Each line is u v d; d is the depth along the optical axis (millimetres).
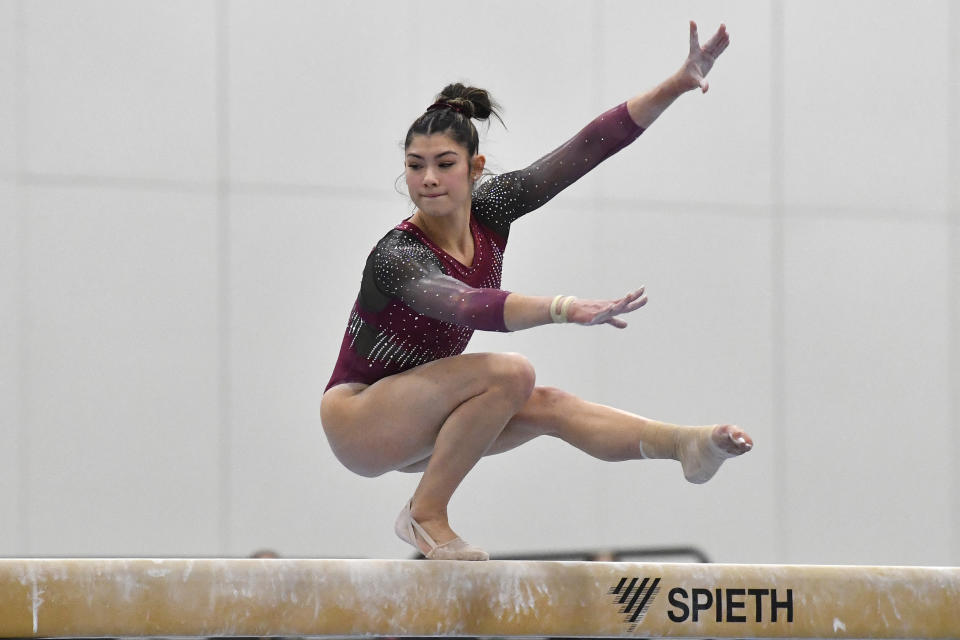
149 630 11094
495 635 11594
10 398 26391
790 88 30797
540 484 28922
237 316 27688
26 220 26719
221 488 27297
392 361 12516
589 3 29625
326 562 11445
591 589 11789
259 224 27891
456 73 28922
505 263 28891
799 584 12094
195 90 27719
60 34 27094
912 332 31234
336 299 28219
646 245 29719
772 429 30188
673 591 11914
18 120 26797
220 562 11289
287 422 27766
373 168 28562
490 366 11859
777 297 30422
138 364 27109
